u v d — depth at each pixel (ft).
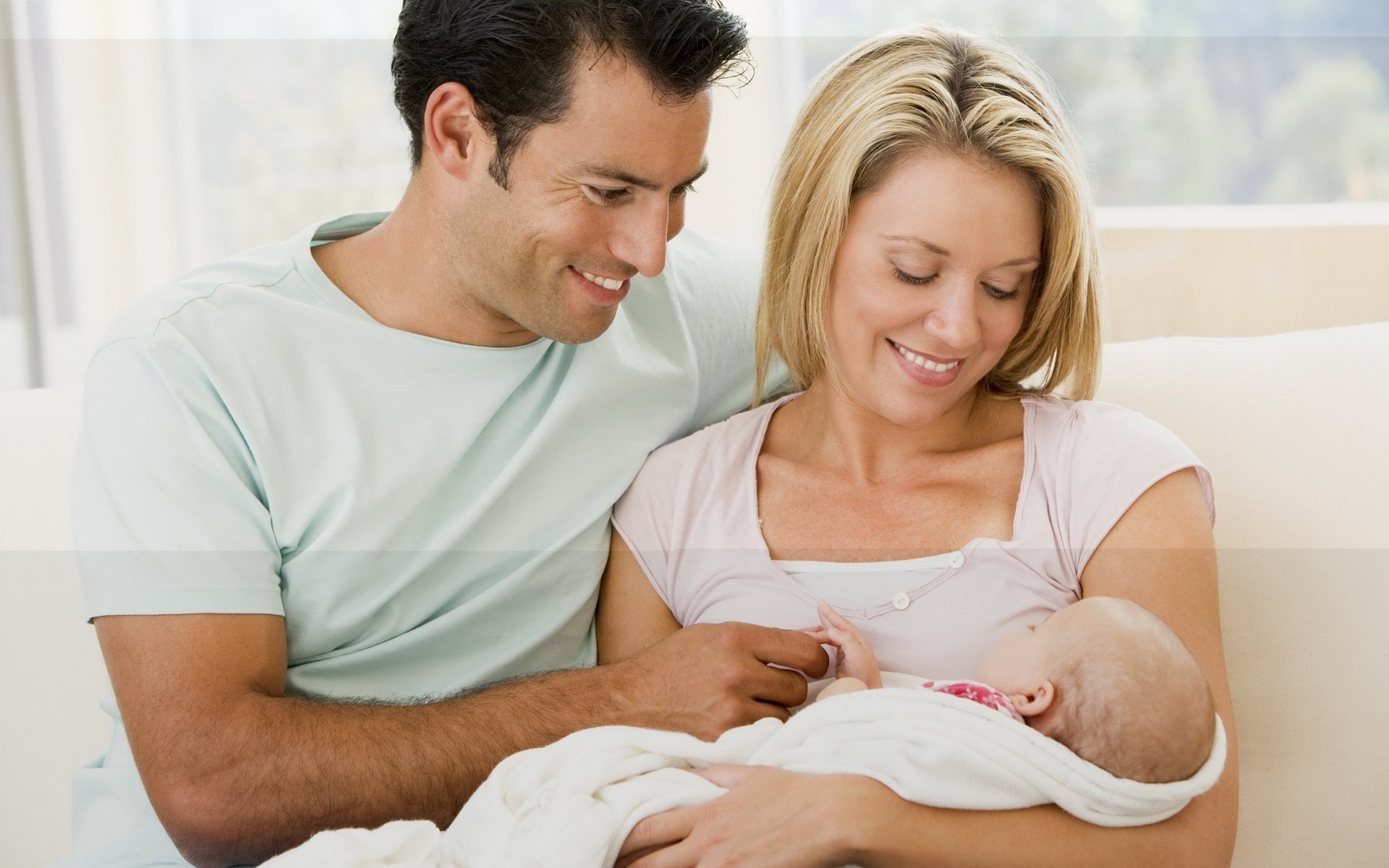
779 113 10.43
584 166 4.21
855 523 4.80
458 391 4.71
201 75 11.60
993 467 4.77
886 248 4.37
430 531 4.70
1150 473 4.41
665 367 5.17
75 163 11.18
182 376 4.36
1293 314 7.59
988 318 4.45
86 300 11.29
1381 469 4.98
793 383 5.63
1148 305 7.89
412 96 4.53
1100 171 10.38
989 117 4.27
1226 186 10.26
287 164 11.71
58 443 5.57
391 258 4.76
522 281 4.50
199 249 11.72
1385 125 9.98
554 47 4.12
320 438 4.54
